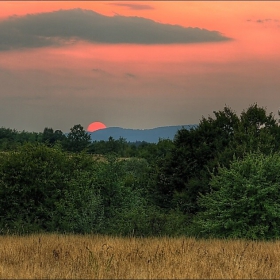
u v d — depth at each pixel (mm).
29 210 39656
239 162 33062
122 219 34438
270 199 30469
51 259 18141
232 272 15008
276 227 30328
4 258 18484
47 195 40062
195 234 33250
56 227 37594
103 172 39000
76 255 18703
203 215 33906
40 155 41906
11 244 22625
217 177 33906
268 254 19906
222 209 31625
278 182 31094
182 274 14594
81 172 40969
